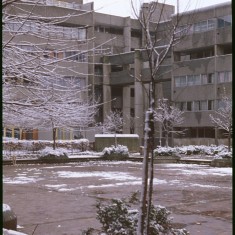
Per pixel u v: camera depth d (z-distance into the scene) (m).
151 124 4.06
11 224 7.41
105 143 42.28
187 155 37.69
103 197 13.34
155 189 15.38
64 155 30.92
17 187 16.09
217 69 48.00
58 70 8.44
